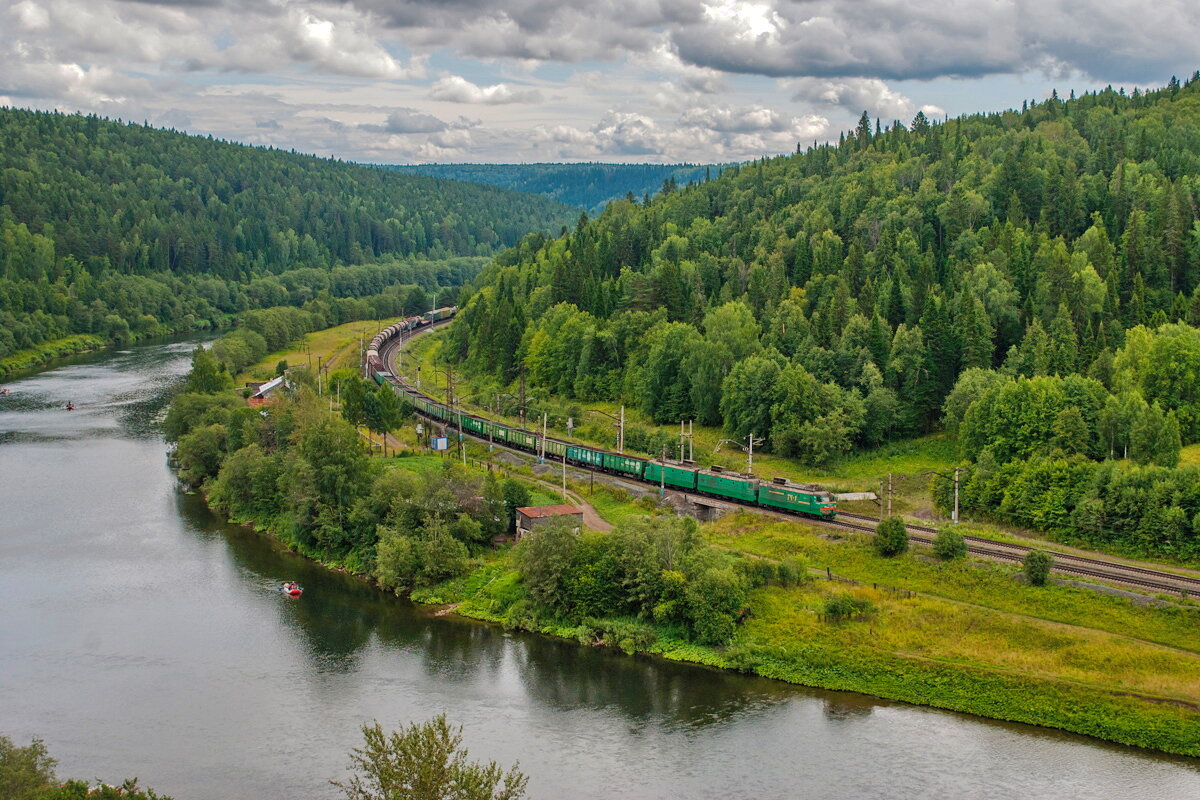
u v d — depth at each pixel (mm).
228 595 130625
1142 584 111062
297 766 88938
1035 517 130375
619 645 112250
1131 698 93812
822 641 107875
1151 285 199125
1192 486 120125
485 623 121250
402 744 63375
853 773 87188
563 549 120500
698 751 91000
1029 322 183375
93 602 127500
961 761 88938
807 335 189250
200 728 95812
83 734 94562
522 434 188875
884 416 169375
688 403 194875
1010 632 105312
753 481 144875
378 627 120125
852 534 129875
